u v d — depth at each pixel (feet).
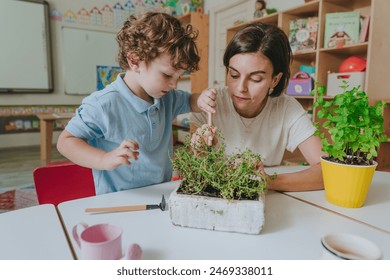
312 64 8.59
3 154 12.19
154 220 2.07
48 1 13.03
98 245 1.45
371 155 2.25
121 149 2.28
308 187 2.73
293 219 2.14
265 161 3.78
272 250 1.72
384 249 1.75
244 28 2.97
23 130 13.30
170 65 2.62
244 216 1.85
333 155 2.40
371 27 6.09
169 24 2.77
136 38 2.69
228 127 3.70
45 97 13.53
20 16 12.50
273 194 2.65
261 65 2.81
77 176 3.21
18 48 12.63
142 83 2.81
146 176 3.29
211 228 1.93
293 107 3.62
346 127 2.24
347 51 7.32
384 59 6.34
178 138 12.14
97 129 2.90
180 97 3.70
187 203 1.91
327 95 7.20
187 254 1.66
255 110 3.58
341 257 1.44
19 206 6.88
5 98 12.74
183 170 2.02
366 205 2.44
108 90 3.00
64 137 2.71
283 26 8.29
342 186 2.34
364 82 6.43
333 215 2.23
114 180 3.14
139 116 3.09
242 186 1.92
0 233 1.87
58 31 13.42
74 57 13.85
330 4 7.27
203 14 13.46
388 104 6.41
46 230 1.91
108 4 14.20
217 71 13.39
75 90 14.10
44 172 3.04
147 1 14.92
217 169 1.96
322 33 7.30
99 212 2.19
